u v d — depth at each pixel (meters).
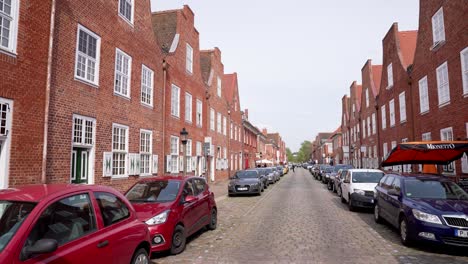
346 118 49.12
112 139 12.48
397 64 22.73
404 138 21.38
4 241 3.21
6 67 7.91
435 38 16.25
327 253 6.79
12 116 8.06
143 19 15.20
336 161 64.81
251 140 49.84
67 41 10.16
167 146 17.73
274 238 8.18
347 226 9.67
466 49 13.16
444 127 15.28
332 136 68.12
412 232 7.04
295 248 7.19
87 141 11.13
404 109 21.41
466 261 6.23
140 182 8.42
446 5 14.82
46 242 3.20
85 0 11.04
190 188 8.37
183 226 7.24
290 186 26.61
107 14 12.30
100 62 11.83
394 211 8.27
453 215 6.70
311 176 46.91
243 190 18.34
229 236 8.53
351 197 12.54
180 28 20.05
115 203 4.77
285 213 12.20
